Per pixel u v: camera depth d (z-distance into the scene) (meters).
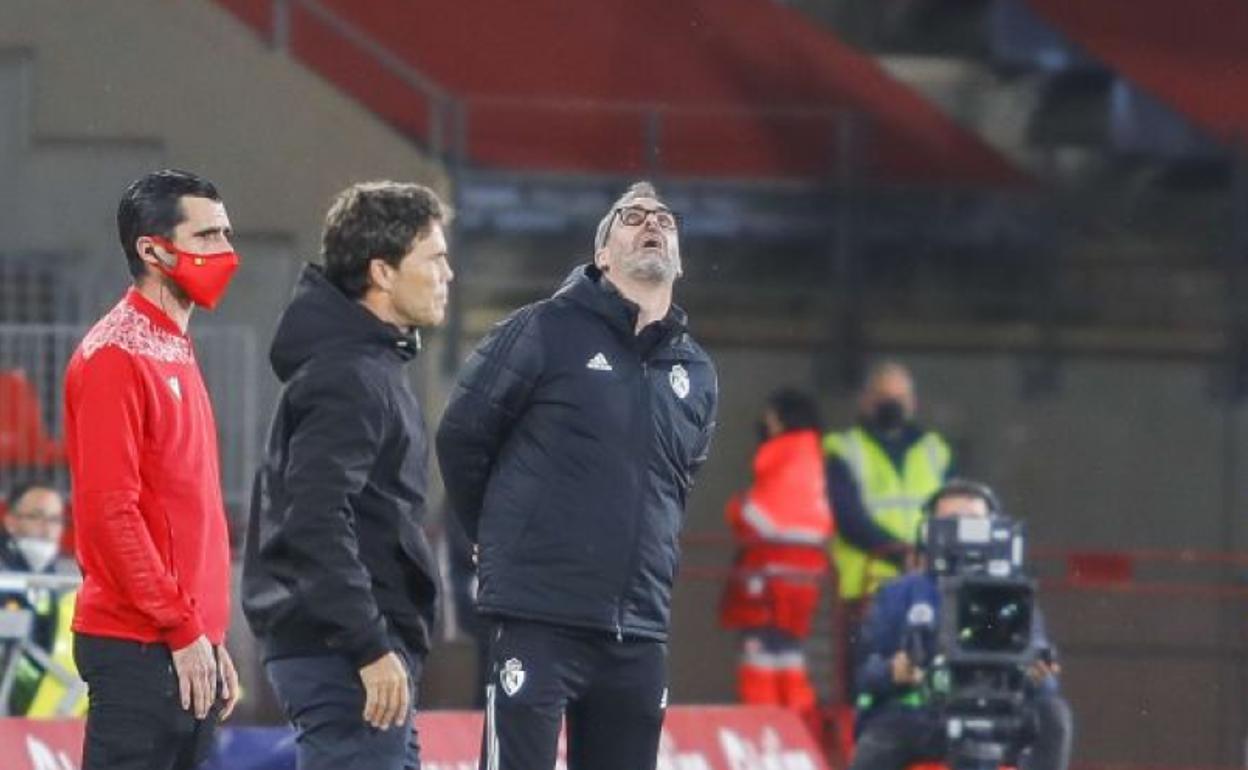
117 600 22.98
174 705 23.08
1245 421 58.62
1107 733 53.88
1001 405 58.25
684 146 56.84
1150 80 59.59
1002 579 33.16
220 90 49.16
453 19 56.19
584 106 56.22
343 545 22.73
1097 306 58.75
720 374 57.09
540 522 24.25
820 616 47.28
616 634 24.27
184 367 23.55
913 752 35.72
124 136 48.84
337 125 49.47
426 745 34.88
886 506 46.59
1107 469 58.34
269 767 33.66
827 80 57.78
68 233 48.25
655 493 24.55
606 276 24.95
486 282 55.31
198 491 23.44
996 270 58.47
